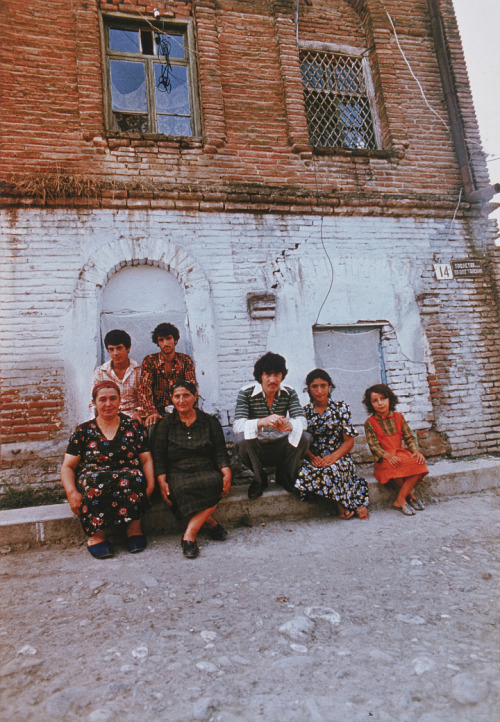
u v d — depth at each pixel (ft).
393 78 22.62
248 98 20.54
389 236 21.03
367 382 20.40
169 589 10.00
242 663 7.23
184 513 12.39
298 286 19.54
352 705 6.19
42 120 17.97
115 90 19.79
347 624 8.30
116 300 18.22
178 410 13.37
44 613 9.06
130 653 7.59
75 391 16.71
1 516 13.91
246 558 11.80
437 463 19.21
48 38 18.65
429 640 7.65
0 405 16.07
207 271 18.65
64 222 17.47
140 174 18.60
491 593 9.27
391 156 21.72
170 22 20.49
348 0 23.54
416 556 11.39
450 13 23.75
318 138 21.97
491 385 21.26
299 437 14.17
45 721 6.07
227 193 18.93
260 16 21.44
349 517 14.85
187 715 6.11
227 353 18.44
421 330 20.85
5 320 16.48
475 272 21.75
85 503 12.09
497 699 6.17
